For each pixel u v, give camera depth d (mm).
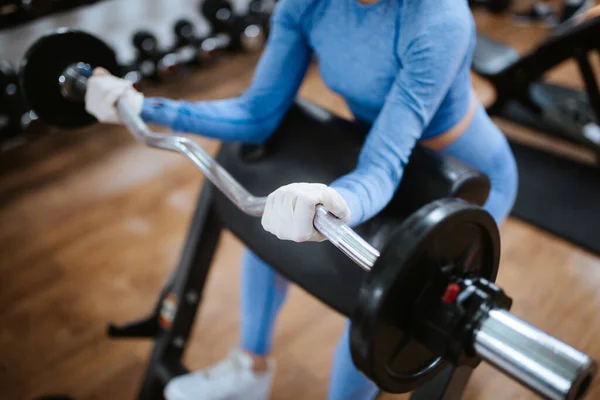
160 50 2818
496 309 768
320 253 1089
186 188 2373
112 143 2619
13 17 2109
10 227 2160
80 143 2607
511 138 2570
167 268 2008
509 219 2176
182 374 1448
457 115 1116
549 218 2156
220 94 2984
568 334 1744
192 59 3061
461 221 766
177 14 3102
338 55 1063
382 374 801
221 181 914
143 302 1889
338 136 1149
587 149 2502
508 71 2373
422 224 731
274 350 1733
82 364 1705
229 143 1262
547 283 1917
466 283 802
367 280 728
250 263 1326
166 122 1113
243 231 1203
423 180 1045
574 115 2387
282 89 1157
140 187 2371
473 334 759
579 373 671
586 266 1987
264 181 1186
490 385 1611
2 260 2025
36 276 1970
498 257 896
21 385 1641
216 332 1797
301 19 1082
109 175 2430
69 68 1187
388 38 985
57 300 1888
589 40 2168
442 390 1068
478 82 2994
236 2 3326
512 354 722
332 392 1268
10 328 1799
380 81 1039
